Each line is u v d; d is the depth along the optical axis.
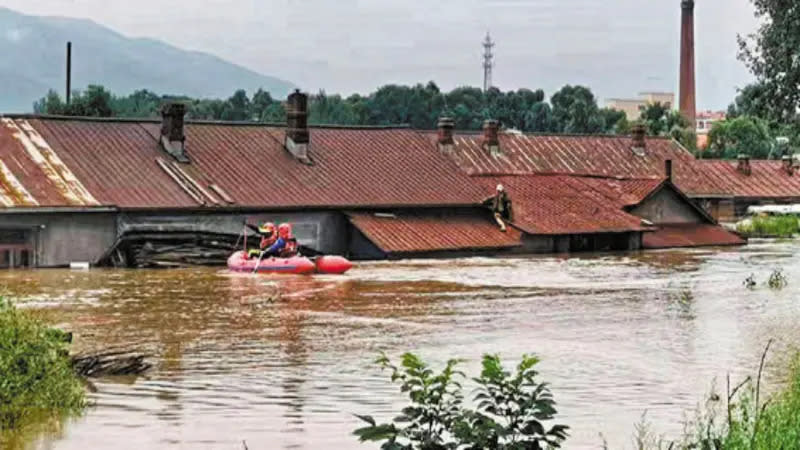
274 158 59.19
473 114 171.75
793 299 40.97
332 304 38.12
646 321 34.62
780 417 15.88
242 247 52.84
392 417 20.59
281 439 19.06
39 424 20.02
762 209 91.94
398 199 59.38
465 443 13.46
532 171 74.31
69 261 49.47
